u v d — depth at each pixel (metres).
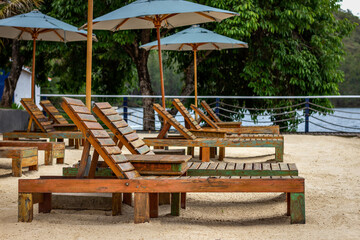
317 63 14.86
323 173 6.07
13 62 16.91
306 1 14.41
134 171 3.65
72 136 7.69
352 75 61.41
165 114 6.74
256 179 3.42
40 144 6.50
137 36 14.98
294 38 14.71
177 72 16.23
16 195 4.67
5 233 3.25
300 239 3.11
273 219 3.77
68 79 17.84
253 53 14.44
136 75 18.75
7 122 12.20
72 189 3.49
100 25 7.61
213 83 16.69
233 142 6.62
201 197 4.73
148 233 3.22
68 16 13.75
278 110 15.16
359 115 44.75
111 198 3.93
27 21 8.57
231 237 3.16
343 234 3.22
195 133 7.19
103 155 3.52
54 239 3.10
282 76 15.08
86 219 3.69
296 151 8.50
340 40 15.46
